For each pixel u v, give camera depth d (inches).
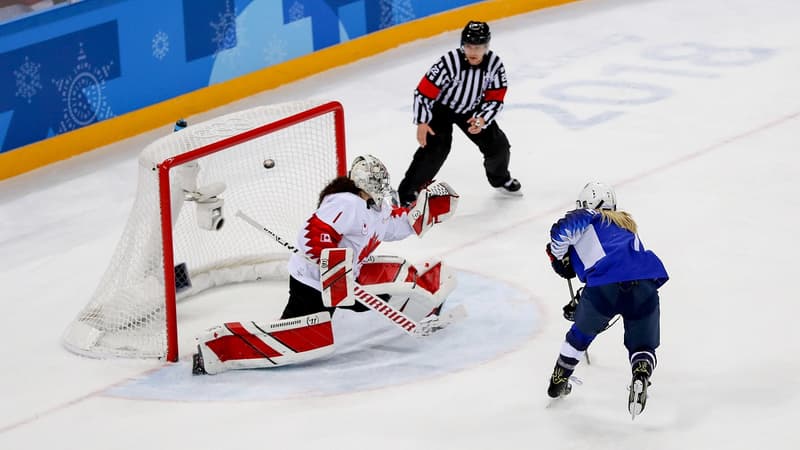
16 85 1462.8
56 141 1513.3
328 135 1051.9
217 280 1068.5
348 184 870.4
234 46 1722.4
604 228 765.9
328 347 866.1
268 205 1079.0
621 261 750.5
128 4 1574.8
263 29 1756.9
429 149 1193.4
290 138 1066.7
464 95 1176.8
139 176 935.0
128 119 1596.9
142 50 1604.3
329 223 842.2
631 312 749.9
